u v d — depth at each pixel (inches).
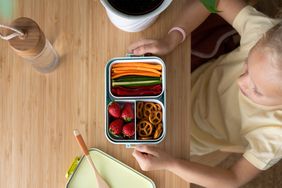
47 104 33.0
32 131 32.9
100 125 32.8
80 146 31.2
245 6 38.6
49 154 32.8
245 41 38.9
